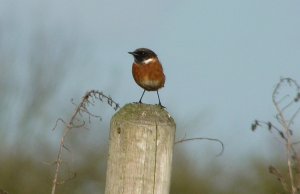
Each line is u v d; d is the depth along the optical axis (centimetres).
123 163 633
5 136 1605
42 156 1576
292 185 715
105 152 1602
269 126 731
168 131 638
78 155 1582
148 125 633
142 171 631
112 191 636
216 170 1695
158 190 633
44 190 1549
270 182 1602
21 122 1612
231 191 1669
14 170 1583
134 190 630
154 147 632
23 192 1554
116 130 639
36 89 1628
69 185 1558
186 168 1691
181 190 1683
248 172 1664
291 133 722
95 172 1590
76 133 1568
